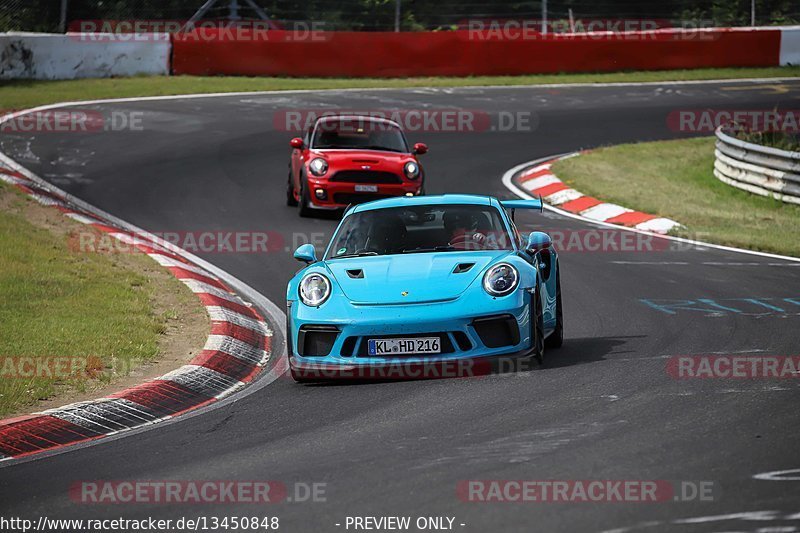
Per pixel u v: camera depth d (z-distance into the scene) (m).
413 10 143.50
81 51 108.81
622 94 106.75
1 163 69.56
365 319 26.02
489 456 18.89
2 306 35.50
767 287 39.66
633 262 46.50
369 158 57.22
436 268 27.39
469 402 23.42
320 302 26.89
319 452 20.22
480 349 26.09
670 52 120.75
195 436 22.78
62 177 66.81
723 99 103.12
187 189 65.00
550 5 145.88
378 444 20.41
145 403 25.98
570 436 19.97
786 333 30.75
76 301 36.94
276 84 108.06
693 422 20.52
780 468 17.17
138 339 32.53
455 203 30.98
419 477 17.89
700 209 61.62
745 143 67.19
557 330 30.36
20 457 22.14
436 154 78.88
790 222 58.34
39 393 26.52
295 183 60.06
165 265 44.75
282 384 28.12
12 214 51.91
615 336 31.94
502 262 27.16
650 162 76.81
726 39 121.56
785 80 114.06
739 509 15.32
